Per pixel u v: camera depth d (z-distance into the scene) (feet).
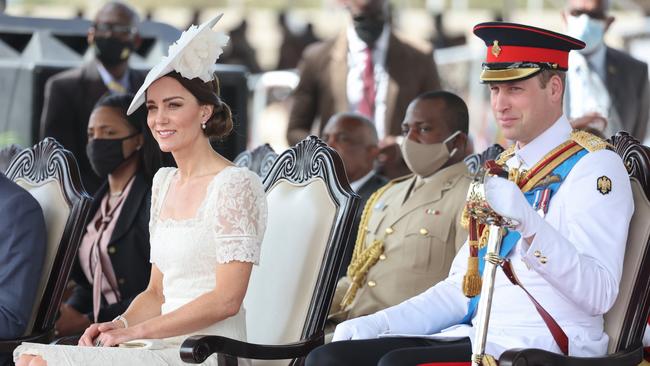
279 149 158.81
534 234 48.16
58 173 69.72
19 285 63.98
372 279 68.59
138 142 77.51
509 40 52.34
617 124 104.17
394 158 95.96
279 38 186.39
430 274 66.74
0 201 64.69
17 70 109.81
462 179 67.97
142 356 54.34
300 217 62.03
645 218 52.85
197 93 57.93
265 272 62.75
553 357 48.03
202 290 57.62
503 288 53.01
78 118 106.01
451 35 184.34
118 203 77.51
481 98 144.25
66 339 61.05
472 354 48.32
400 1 194.80
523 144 53.67
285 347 57.16
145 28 118.01
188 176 59.26
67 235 67.21
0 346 63.26
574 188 51.39
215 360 56.29
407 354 50.52
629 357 51.72
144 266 76.74
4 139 108.99
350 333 54.08
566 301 51.70
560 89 52.85
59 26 117.60
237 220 56.44
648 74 105.29
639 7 154.20
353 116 85.76
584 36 103.04
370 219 70.54
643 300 52.60
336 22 197.47
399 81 107.45
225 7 213.05
